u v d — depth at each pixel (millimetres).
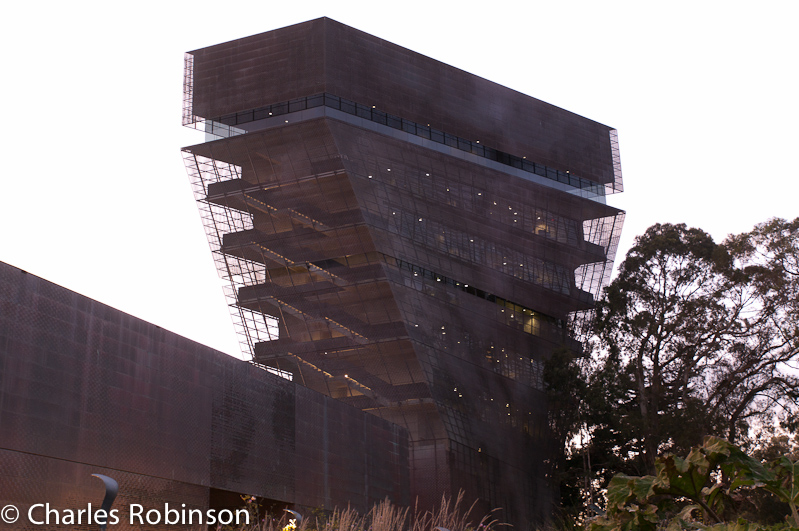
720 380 57062
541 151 72812
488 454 62375
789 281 56406
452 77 69750
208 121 66625
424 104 67625
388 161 64562
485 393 64562
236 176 66375
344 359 63969
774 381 55656
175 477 26766
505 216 69562
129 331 25766
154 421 26234
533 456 65125
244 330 67250
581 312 71875
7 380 20984
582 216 73875
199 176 66938
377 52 66688
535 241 70625
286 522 14555
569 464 65312
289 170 64250
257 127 65312
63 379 22797
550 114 74688
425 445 60500
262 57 66125
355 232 64000
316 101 64188
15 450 20875
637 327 59969
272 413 33500
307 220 64750
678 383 60125
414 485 59688
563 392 63656
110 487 12000
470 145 69625
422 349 62469
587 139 76375
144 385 26062
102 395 24156
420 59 68625
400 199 64500
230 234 67312
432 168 66625
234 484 30047
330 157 62906
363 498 40062
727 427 55438
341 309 64750
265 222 66500
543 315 70375
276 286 66250
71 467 22594
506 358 66875
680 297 60438
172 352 27750
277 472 33062
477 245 67688
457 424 61750
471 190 68188
